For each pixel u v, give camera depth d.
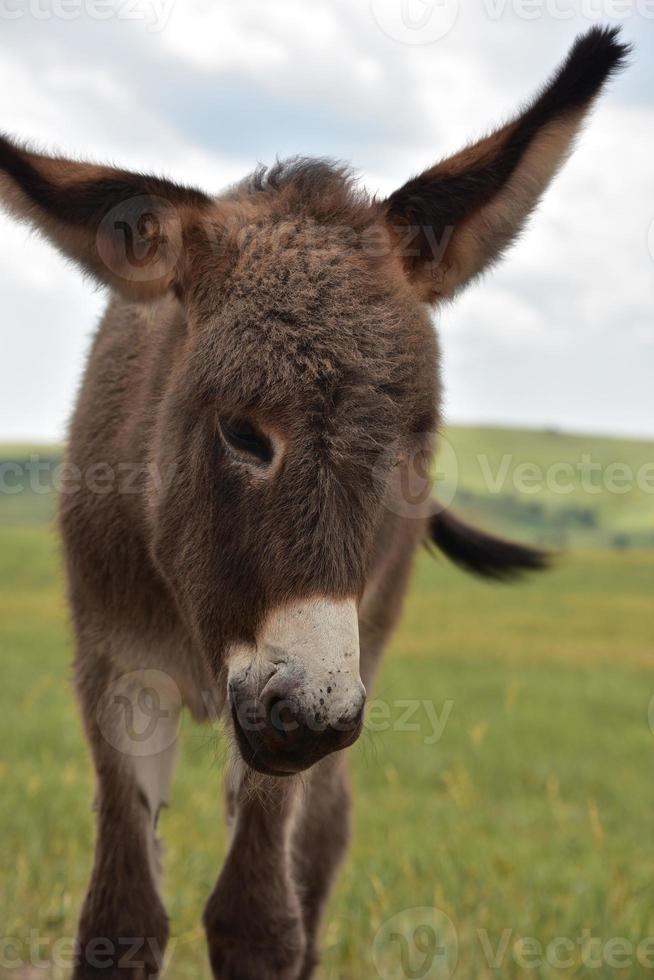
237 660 3.07
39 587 25.34
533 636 23.91
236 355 3.08
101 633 4.15
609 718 14.91
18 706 11.87
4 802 7.17
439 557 6.29
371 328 3.11
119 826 4.07
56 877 5.66
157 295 3.43
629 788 10.75
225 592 3.09
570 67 3.41
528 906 5.81
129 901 4.02
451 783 9.39
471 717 13.91
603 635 24.48
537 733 13.37
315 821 4.82
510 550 6.15
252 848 4.02
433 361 3.34
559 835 8.21
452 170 3.54
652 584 33.59
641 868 7.13
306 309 3.11
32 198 3.22
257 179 3.75
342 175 3.68
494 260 3.66
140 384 4.02
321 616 2.88
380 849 7.04
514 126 3.49
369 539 3.04
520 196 3.53
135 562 3.98
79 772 8.67
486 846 7.54
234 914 4.03
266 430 3.02
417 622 25.36
